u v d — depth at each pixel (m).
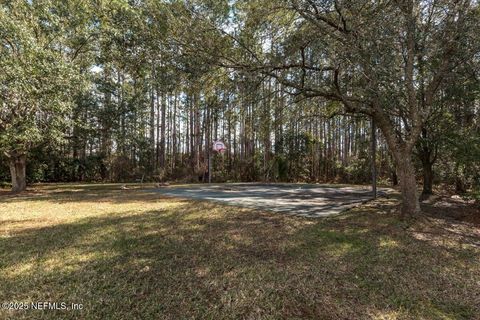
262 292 2.79
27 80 8.41
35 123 9.95
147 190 11.86
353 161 17.47
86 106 13.19
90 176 20.42
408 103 5.89
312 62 6.36
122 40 6.17
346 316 2.45
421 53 5.56
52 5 10.23
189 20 6.02
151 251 3.83
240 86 6.79
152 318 2.36
